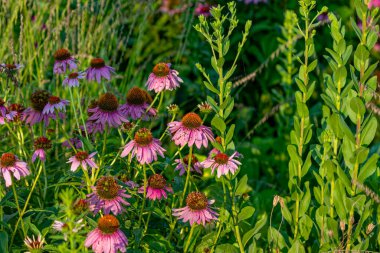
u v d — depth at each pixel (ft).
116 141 5.32
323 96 4.67
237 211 4.89
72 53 7.28
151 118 5.42
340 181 4.66
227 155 4.70
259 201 6.27
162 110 7.29
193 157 4.93
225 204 4.79
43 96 4.99
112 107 4.75
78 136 4.79
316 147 4.93
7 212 4.95
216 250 4.77
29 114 4.99
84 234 4.31
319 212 4.83
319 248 4.93
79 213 4.05
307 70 4.69
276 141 7.32
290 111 7.35
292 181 4.87
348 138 4.58
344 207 4.68
